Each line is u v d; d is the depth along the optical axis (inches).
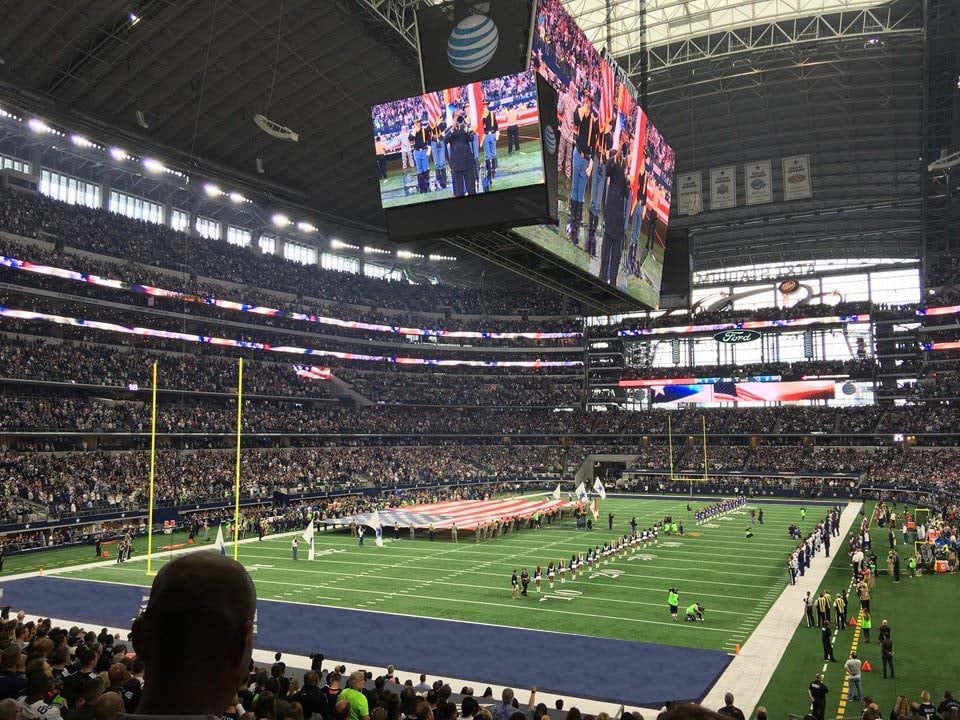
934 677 887.7
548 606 1300.4
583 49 1348.4
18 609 1251.8
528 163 1171.3
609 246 1478.8
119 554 1772.9
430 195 1235.2
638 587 1460.4
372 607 1299.2
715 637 1088.8
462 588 1466.5
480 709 501.7
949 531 1738.4
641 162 1617.9
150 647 84.1
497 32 1191.6
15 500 1952.5
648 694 840.3
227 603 85.0
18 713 239.6
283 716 339.0
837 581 1486.2
